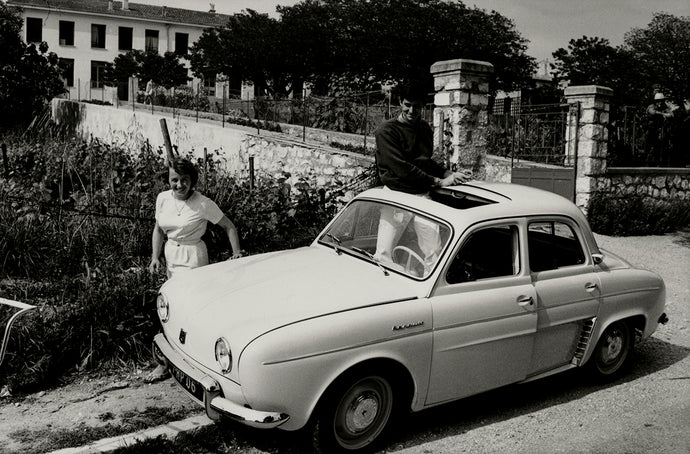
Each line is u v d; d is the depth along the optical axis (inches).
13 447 160.4
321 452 159.0
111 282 225.9
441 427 185.0
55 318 216.1
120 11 2203.5
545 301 191.8
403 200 196.1
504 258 188.5
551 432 183.2
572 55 1336.1
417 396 169.9
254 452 167.5
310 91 1640.0
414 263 180.4
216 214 213.0
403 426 184.2
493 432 182.5
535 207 196.4
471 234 179.6
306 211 344.8
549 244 199.9
